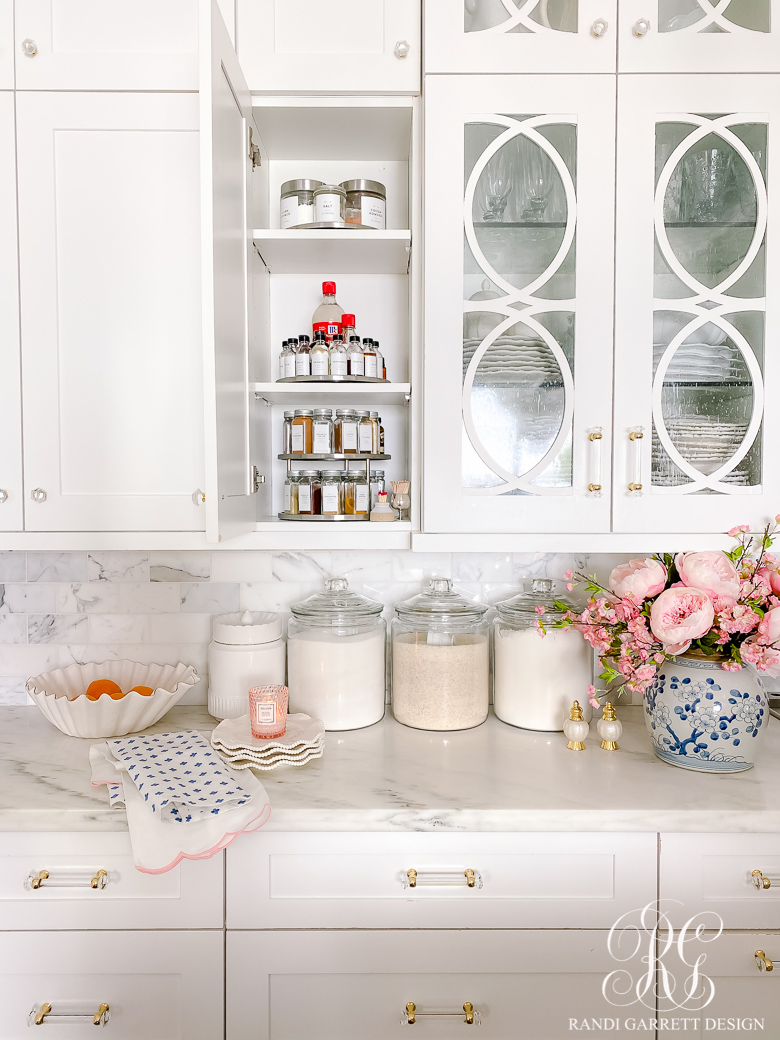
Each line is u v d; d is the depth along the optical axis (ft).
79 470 3.96
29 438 3.94
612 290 3.96
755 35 3.92
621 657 3.82
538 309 3.97
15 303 3.91
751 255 3.98
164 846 3.10
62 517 3.97
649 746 4.20
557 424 4.01
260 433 4.46
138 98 3.88
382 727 4.54
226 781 3.41
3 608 4.95
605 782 3.65
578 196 3.93
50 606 4.96
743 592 3.65
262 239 4.17
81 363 3.93
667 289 3.99
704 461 4.04
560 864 3.38
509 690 4.53
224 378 3.37
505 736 4.36
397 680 4.60
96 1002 3.38
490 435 4.02
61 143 3.88
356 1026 3.40
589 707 4.48
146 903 3.36
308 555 5.07
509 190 3.97
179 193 3.90
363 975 3.39
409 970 3.39
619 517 4.01
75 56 3.87
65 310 3.91
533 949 3.39
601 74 3.92
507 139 3.94
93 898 3.36
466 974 3.40
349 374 4.45
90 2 3.92
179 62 3.89
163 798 3.19
